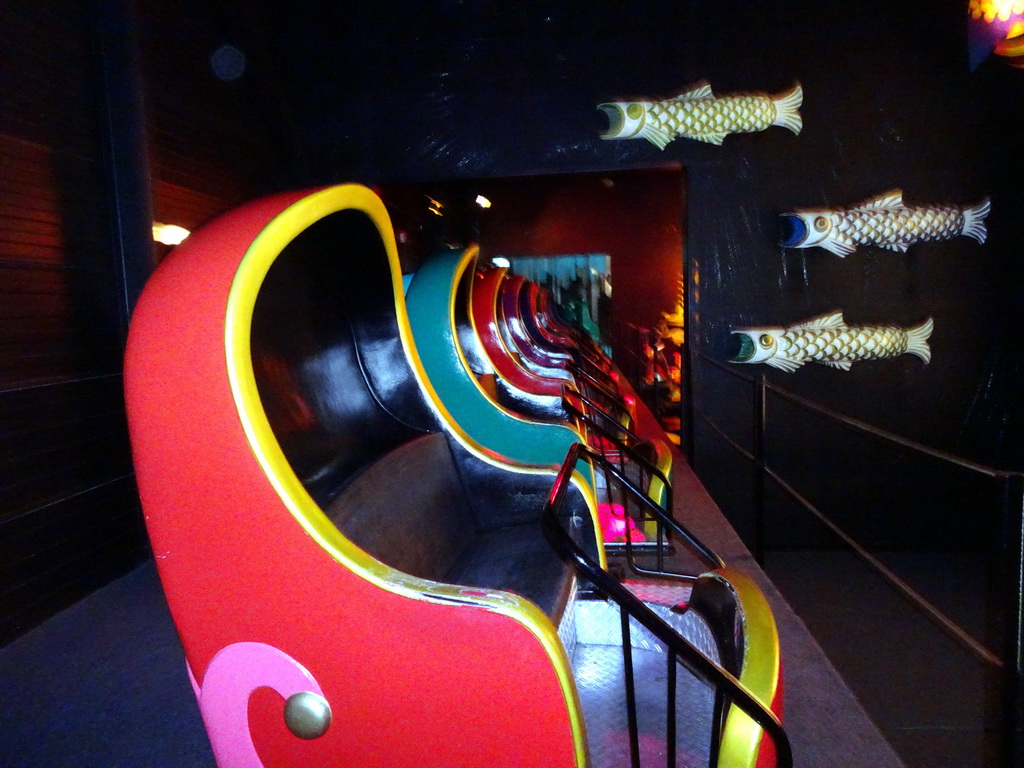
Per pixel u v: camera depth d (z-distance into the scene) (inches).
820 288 187.5
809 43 179.9
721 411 192.4
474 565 65.9
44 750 67.1
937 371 188.4
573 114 182.4
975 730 111.8
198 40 144.6
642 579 77.1
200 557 43.7
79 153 117.3
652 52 180.2
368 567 42.5
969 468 57.4
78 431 112.1
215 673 45.1
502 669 41.7
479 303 137.7
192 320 41.6
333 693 43.6
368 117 185.2
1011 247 183.3
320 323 68.5
